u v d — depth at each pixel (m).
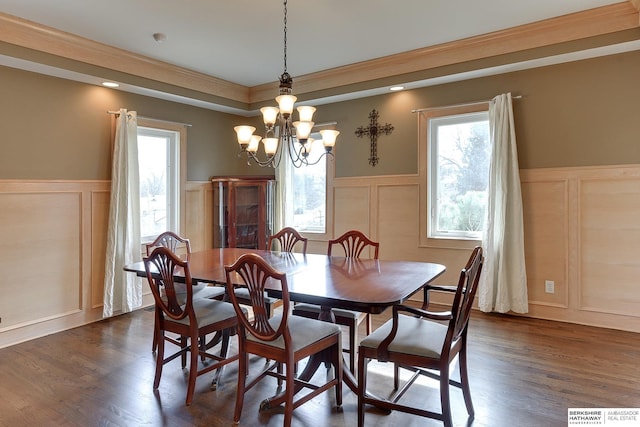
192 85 4.61
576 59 3.55
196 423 2.18
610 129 3.47
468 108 4.09
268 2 2.97
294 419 2.22
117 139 4.03
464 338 2.20
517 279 3.79
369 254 4.33
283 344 2.07
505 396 2.42
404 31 3.53
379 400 2.11
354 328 2.73
